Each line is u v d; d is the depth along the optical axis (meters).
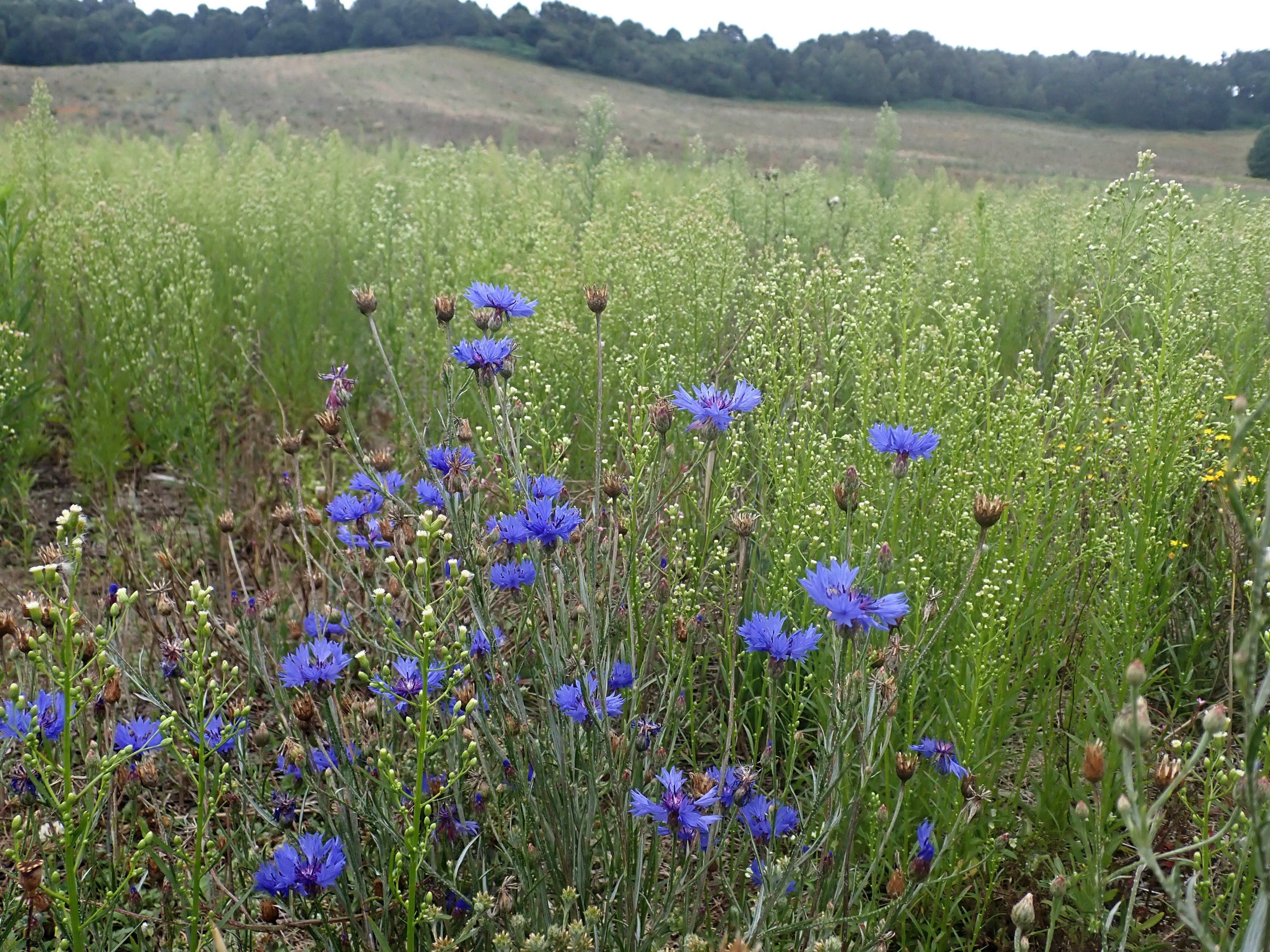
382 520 2.94
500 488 3.29
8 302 5.61
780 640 2.20
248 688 2.91
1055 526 3.48
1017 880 2.88
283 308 7.05
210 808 2.22
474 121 51.84
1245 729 1.40
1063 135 54.75
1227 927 2.04
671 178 15.05
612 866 2.32
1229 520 3.28
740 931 2.18
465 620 3.29
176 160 13.92
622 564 3.03
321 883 2.07
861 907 2.34
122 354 5.93
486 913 2.07
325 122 49.03
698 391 2.62
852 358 4.02
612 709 2.30
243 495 5.14
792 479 3.47
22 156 9.95
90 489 5.36
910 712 2.72
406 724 2.53
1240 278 5.57
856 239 9.30
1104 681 3.14
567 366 4.91
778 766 3.33
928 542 3.36
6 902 2.25
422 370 5.68
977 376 3.74
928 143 48.34
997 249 8.20
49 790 1.89
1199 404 3.89
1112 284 4.02
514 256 7.20
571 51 74.75
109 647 2.17
